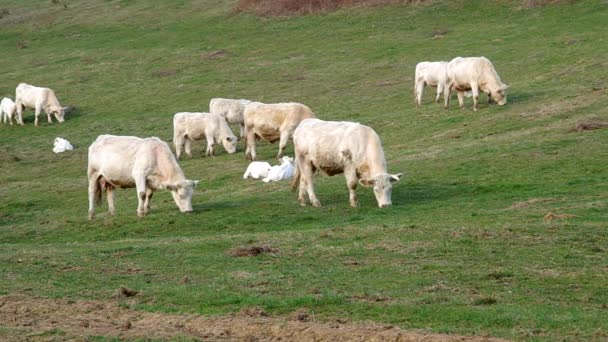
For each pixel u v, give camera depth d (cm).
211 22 6731
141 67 5747
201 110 4697
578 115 3422
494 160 2872
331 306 1432
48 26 7244
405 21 6097
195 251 1928
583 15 5578
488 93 3819
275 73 5281
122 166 2509
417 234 1942
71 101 5141
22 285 1667
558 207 2202
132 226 2425
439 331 1288
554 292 1494
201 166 3494
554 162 2764
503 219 2083
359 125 2442
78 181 3472
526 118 3491
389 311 1394
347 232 2011
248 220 2375
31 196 3203
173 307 1479
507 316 1338
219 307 1463
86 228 2489
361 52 5525
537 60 4706
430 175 2775
